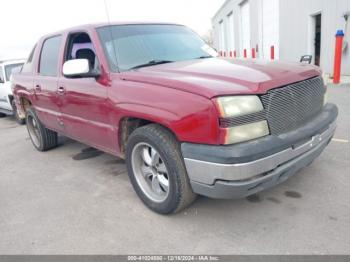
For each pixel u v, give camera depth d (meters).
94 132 3.84
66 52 4.23
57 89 4.29
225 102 2.43
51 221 3.27
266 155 2.48
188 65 3.29
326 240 2.59
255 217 3.01
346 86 8.96
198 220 3.04
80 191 3.92
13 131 7.92
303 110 2.91
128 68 3.44
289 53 14.74
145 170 3.30
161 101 2.78
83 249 2.77
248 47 20.86
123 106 3.14
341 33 9.02
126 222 3.13
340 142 4.62
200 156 2.54
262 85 2.58
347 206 3.02
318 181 3.54
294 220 2.89
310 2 12.47
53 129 5.05
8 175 4.70
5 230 3.17
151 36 3.94
